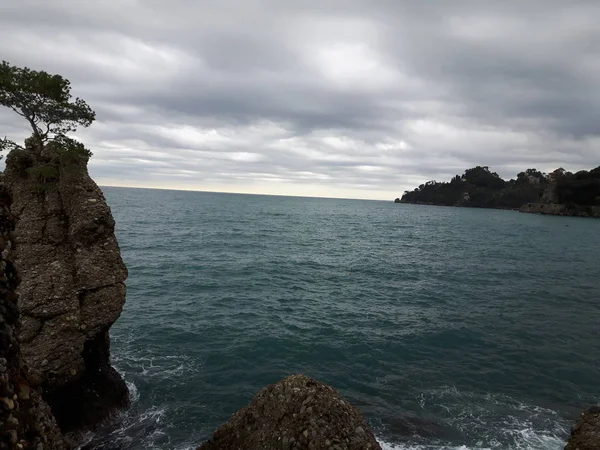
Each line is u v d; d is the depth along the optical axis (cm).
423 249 6569
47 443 637
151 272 3866
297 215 15200
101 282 1563
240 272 4103
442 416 1552
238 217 12244
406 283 3900
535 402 1680
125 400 1606
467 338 2402
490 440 1400
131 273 3778
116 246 1634
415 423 1499
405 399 1681
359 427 771
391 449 1332
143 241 5850
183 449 1347
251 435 816
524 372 1964
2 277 615
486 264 5156
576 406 1659
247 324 2533
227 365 1959
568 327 2656
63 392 1469
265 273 4122
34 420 620
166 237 6462
